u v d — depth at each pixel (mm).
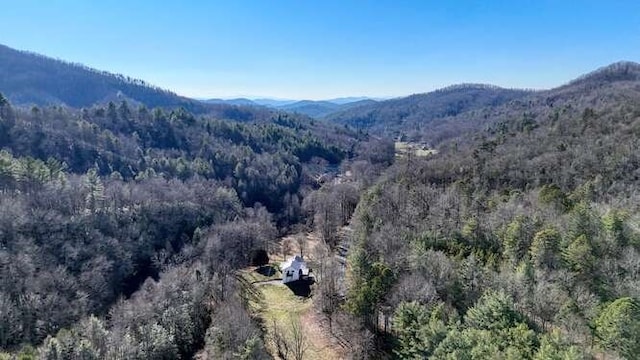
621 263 44438
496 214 63812
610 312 33844
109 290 80750
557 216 59031
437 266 47969
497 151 111812
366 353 42188
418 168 117250
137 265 92625
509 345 32812
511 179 94188
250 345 42438
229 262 82562
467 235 59438
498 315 36281
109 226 94250
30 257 74688
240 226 99500
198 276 69500
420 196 83375
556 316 37844
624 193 70688
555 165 92625
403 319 39719
